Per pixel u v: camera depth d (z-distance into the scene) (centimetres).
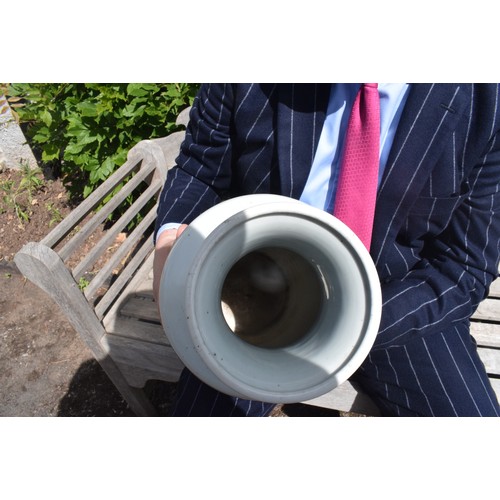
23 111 272
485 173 116
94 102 255
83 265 154
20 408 215
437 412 125
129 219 178
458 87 106
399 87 110
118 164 262
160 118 253
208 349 80
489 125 107
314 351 93
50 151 285
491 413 124
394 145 111
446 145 110
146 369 169
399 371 129
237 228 84
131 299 177
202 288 82
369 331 88
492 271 128
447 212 121
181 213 129
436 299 126
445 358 126
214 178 137
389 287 130
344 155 112
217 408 135
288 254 106
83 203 157
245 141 121
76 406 215
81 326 158
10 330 247
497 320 159
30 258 136
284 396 84
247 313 112
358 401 147
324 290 100
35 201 313
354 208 113
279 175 119
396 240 133
